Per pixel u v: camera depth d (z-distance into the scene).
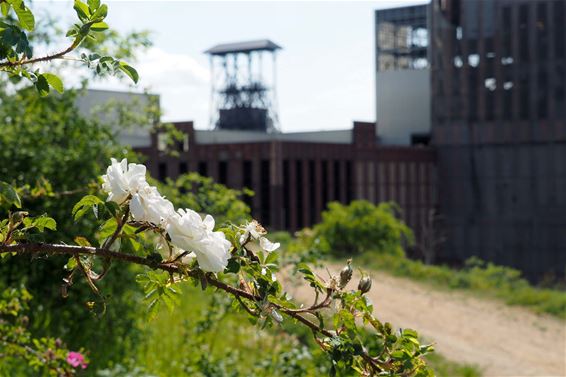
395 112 55.41
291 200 40.28
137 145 42.19
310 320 2.67
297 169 40.78
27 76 2.35
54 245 2.31
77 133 9.60
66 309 8.76
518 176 46.03
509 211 46.28
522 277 45.78
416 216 46.78
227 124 60.34
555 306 19.84
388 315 18.94
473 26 46.56
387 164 45.41
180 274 2.38
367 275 2.61
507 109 46.22
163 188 10.67
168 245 2.28
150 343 10.46
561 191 45.41
